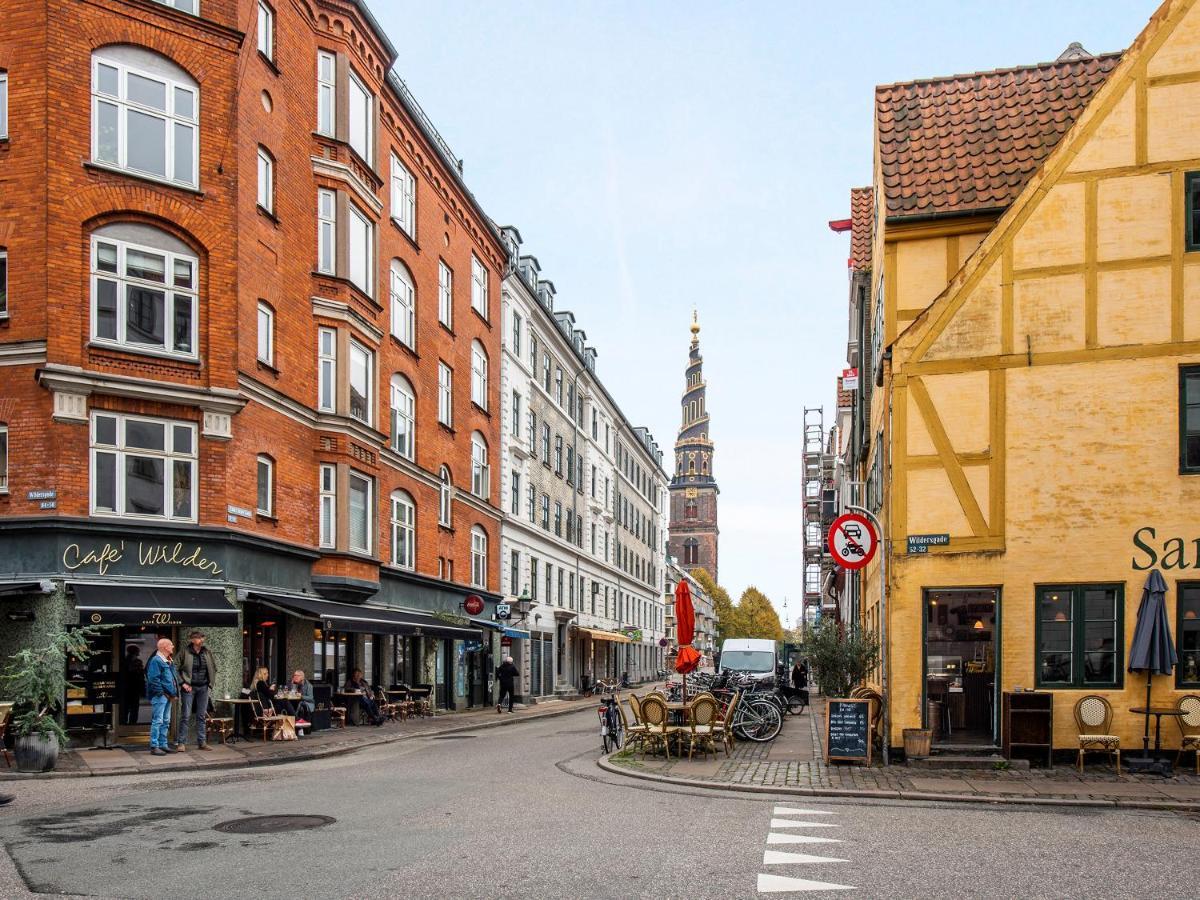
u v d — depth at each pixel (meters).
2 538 16.55
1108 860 8.12
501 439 37.09
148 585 17.30
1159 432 14.17
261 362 20.08
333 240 23.39
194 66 18.70
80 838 8.80
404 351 27.52
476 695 33.34
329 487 22.84
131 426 17.69
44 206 16.84
